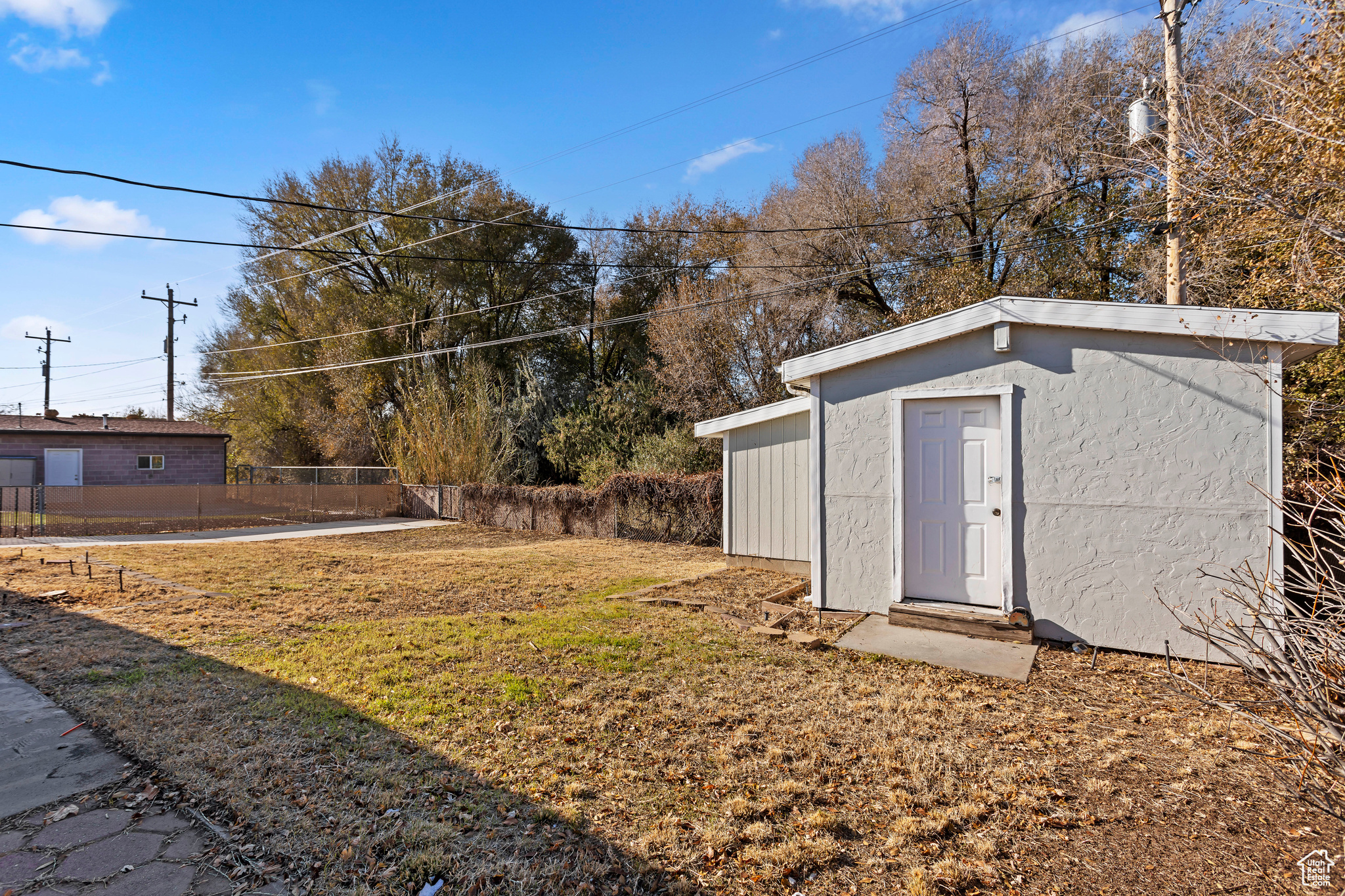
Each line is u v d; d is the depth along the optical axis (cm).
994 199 1734
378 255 2744
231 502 1941
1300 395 716
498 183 2814
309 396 2844
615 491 1580
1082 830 301
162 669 521
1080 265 1592
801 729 407
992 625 588
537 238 2909
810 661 541
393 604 788
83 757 371
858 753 376
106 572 969
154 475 2288
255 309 3033
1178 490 543
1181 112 801
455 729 405
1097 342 573
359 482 2459
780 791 332
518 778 344
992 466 620
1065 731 406
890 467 662
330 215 2811
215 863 276
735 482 1020
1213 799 325
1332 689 302
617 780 344
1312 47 649
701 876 268
